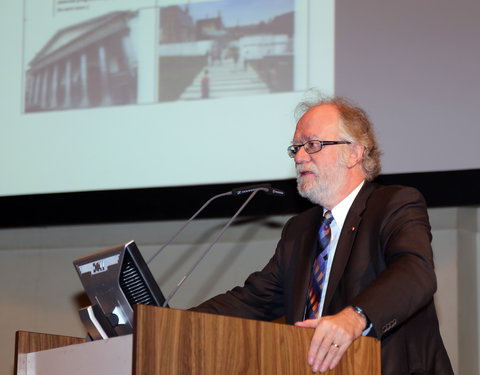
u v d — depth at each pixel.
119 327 2.52
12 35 4.88
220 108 4.52
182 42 4.63
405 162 4.17
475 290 4.39
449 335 4.40
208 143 4.52
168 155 4.57
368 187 2.90
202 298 4.91
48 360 2.45
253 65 4.49
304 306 2.77
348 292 2.62
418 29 4.24
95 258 2.55
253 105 4.47
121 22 4.74
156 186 4.56
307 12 4.43
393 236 2.60
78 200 4.68
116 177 4.63
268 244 4.89
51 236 5.33
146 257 5.07
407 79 4.22
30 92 4.81
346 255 2.70
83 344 2.33
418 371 2.53
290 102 4.40
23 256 5.38
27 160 4.76
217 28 4.59
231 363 2.12
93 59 4.75
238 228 4.96
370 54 4.29
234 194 2.91
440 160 4.13
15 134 4.79
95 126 4.70
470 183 4.12
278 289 3.06
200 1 4.63
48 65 4.80
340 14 4.37
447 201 4.19
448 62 4.17
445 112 4.15
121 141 4.65
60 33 4.82
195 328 2.09
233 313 3.01
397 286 2.31
